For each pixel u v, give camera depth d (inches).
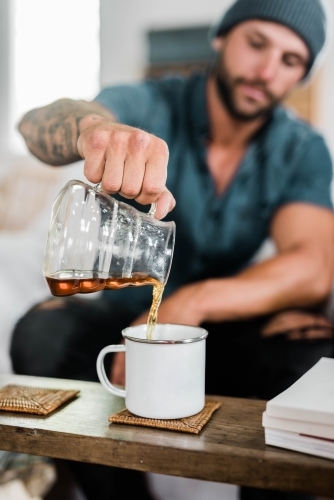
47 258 23.0
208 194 50.2
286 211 48.2
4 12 55.7
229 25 48.4
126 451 22.1
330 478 19.6
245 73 48.3
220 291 49.3
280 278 47.9
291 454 21.0
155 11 50.4
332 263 47.0
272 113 48.3
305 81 47.1
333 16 45.8
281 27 46.8
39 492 41.0
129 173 23.6
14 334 53.5
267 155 48.6
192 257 50.4
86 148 24.5
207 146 50.1
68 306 52.5
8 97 55.6
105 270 23.5
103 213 23.4
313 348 47.0
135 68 51.4
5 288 53.8
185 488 48.2
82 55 53.1
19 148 54.8
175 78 50.4
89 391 29.7
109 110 48.8
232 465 20.8
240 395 48.3
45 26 54.2
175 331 26.4
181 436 22.8
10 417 25.2
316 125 47.1
